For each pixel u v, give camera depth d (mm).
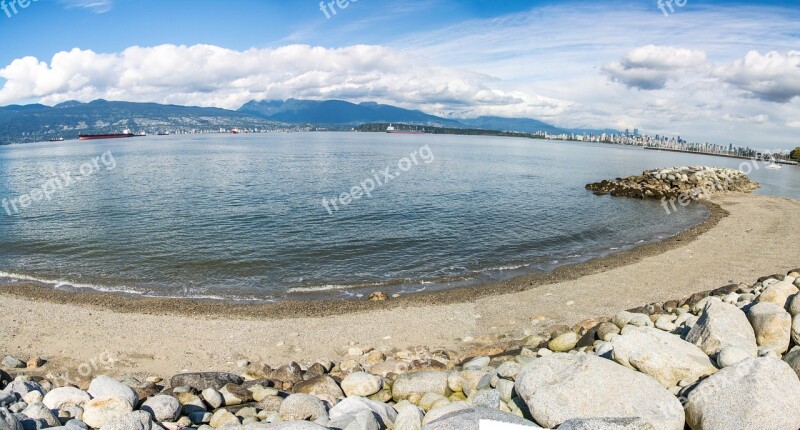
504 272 26078
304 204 44938
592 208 48312
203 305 20844
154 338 17359
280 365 15305
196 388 12672
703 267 25594
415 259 28203
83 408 9992
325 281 24297
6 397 10102
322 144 192250
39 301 21078
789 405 7270
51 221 37312
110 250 29156
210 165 88250
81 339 17188
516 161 112688
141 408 10148
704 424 7492
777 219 39875
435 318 19141
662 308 18047
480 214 41844
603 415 7668
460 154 133375
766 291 13023
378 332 17828
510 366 10367
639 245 32469
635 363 9297
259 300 21656
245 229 34531
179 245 30203
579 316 19000
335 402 10891
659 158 162875
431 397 10602
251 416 10555
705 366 9047
